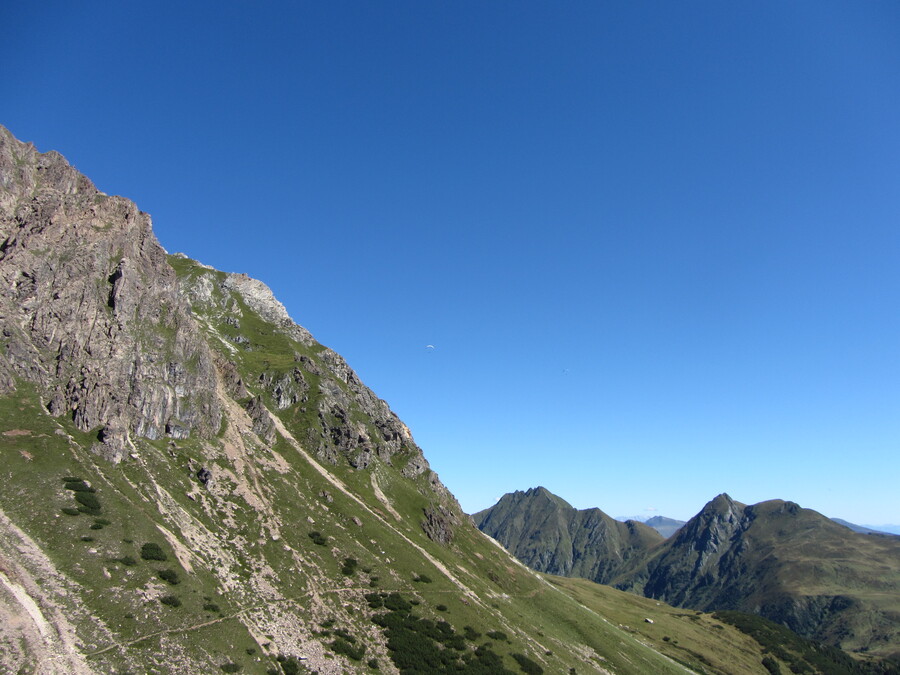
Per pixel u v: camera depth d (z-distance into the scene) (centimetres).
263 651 7650
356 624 9588
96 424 10200
